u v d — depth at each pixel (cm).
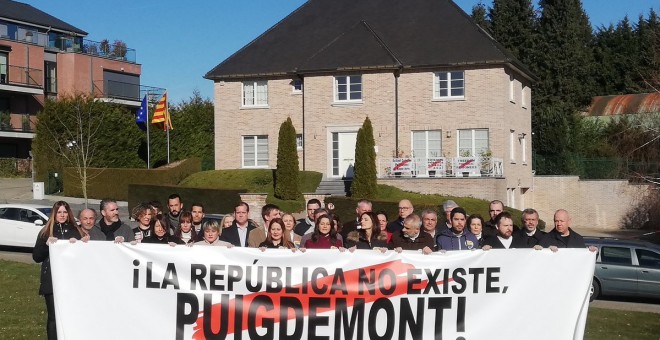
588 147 5134
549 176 4122
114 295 798
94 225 889
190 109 5597
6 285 1519
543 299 809
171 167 3881
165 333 798
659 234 3016
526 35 5944
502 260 809
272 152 3947
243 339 800
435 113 3666
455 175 3447
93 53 5322
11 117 4800
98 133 4197
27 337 1053
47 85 5106
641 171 4047
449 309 808
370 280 803
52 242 796
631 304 1736
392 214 2958
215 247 802
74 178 3869
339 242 925
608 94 6359
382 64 3681
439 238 939
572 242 901
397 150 3712
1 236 2308
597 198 4038
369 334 804
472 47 3669
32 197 3775
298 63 3931
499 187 3366
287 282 801
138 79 5672
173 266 800
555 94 5781
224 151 4022
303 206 3325
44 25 5319
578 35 5984
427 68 3662
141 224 962
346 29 4097
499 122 3578
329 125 3791
